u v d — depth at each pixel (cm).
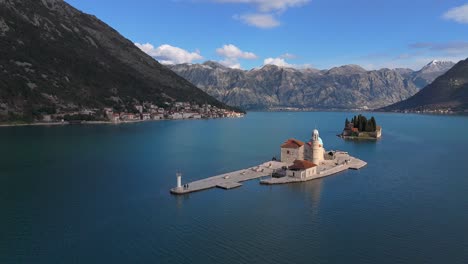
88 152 17588
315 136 14625
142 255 7056
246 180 12288
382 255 7088
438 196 10594
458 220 8756
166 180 12344
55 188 11262
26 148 18250
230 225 8406
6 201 10025
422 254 7131
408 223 8569
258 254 7100
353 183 11969
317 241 7631
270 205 9744
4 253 7106
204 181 11981
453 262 6844
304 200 10162
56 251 7194
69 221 8625
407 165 15012
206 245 7456
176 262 6812
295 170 12425
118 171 13650
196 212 9206
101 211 9275
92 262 6800
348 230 8169
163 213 9144
